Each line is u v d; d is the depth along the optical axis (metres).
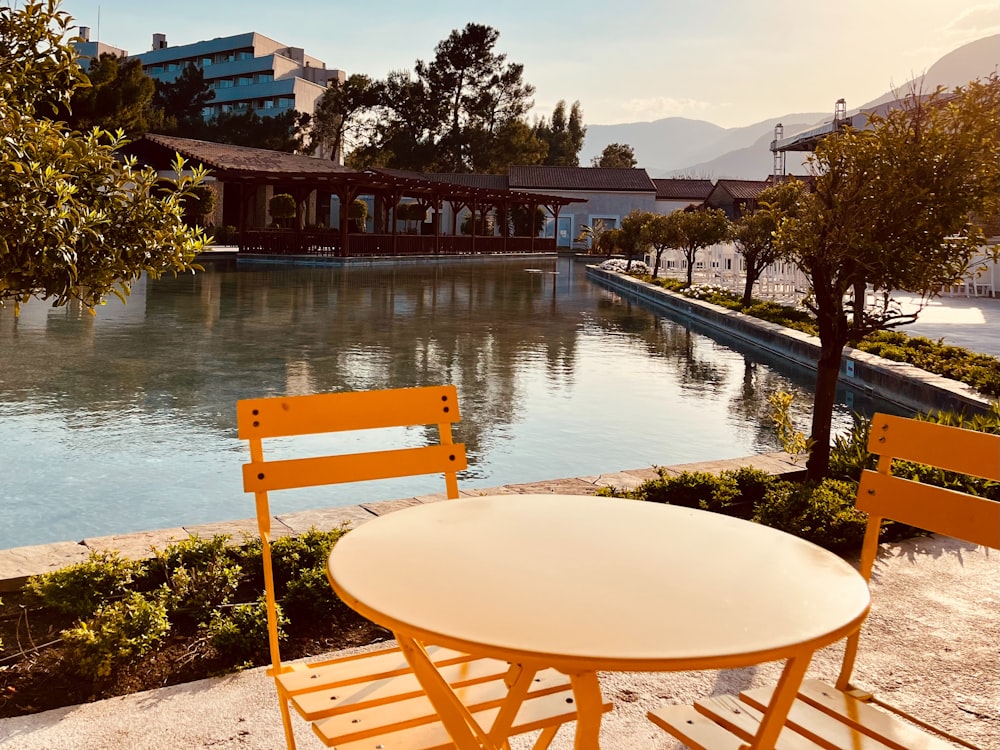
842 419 8.14
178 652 2.91
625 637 1.31
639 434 7.36
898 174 4.78
